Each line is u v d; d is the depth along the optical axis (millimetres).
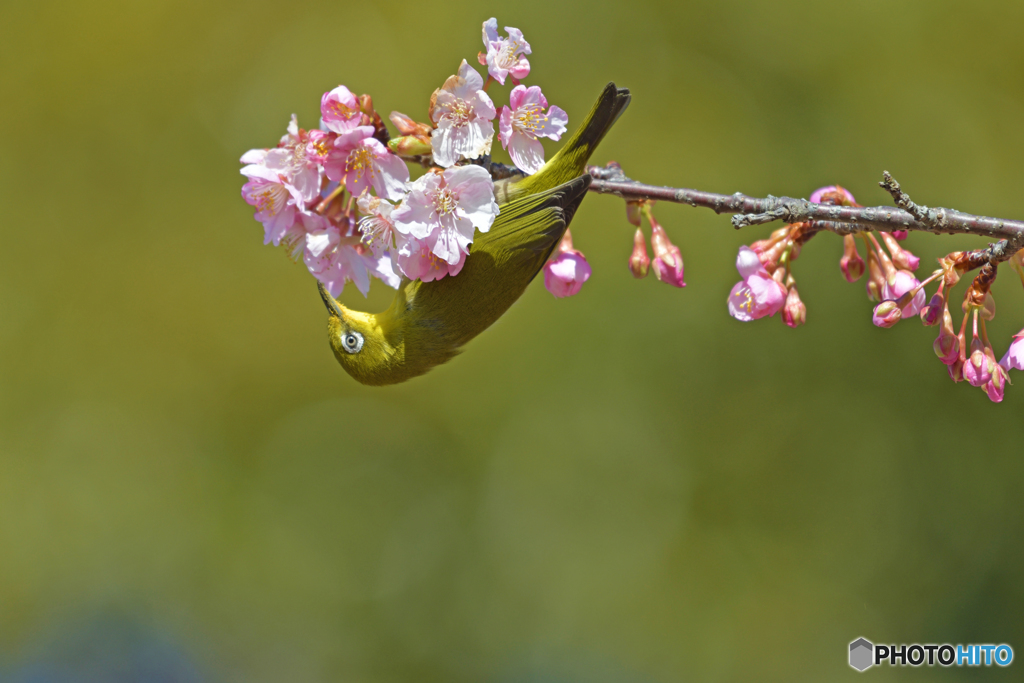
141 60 15547
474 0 15391
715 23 14992
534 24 15250
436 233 3666
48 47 15391
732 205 4344
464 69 3830
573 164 4445
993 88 13758
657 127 14852
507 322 14367
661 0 15219
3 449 13945
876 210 4133
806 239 4504
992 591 12180
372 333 4824
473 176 3666
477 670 13156
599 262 14227
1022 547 12141
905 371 13023
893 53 14109
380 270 3996
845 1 14312
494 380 14289
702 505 13391
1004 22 13648
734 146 14594
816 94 14430
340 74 15297
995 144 13531
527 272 4504
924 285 4109
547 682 12875
